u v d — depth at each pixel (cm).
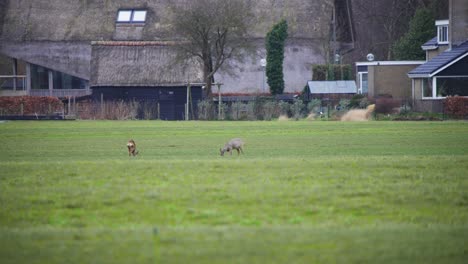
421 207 7925
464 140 15362
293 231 6569
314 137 16412
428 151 13188
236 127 19438
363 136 16475
